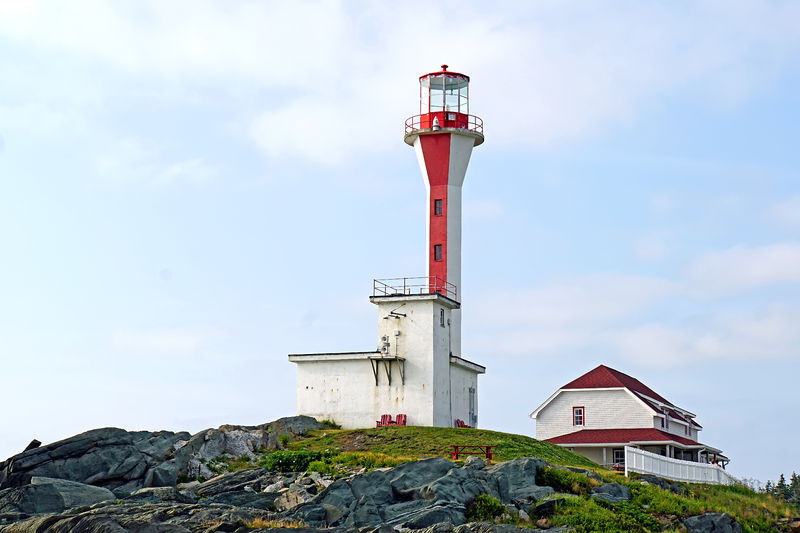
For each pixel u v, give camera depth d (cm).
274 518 3909
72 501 4269
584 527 4450
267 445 5591
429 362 6675
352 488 4353
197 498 4425
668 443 7262
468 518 4341
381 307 6825
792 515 5728
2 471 4675
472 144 7800
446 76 7931
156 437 5097
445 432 6162
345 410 6781
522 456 5750
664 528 4728
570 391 7769
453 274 7588
